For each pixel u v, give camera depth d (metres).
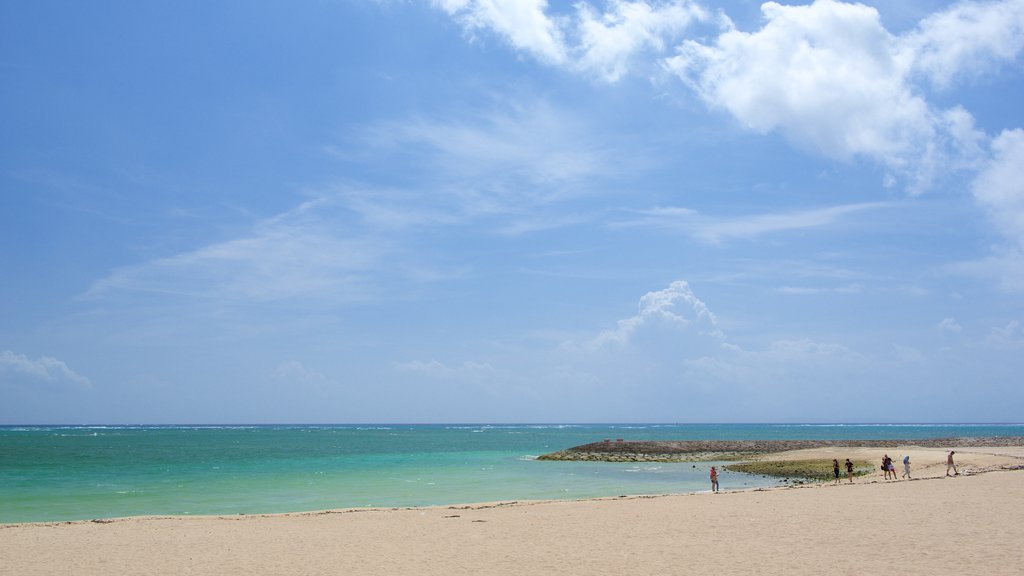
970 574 16.33
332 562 19.56
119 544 22.88
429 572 18.09
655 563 18.70
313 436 198.75
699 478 59.09
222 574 18.11
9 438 174.75
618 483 54.62
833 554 19.19
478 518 28.97
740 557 19.20
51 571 18.61
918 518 25.59
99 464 76.00
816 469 62.44
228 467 71.56
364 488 49.91
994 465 52.75
